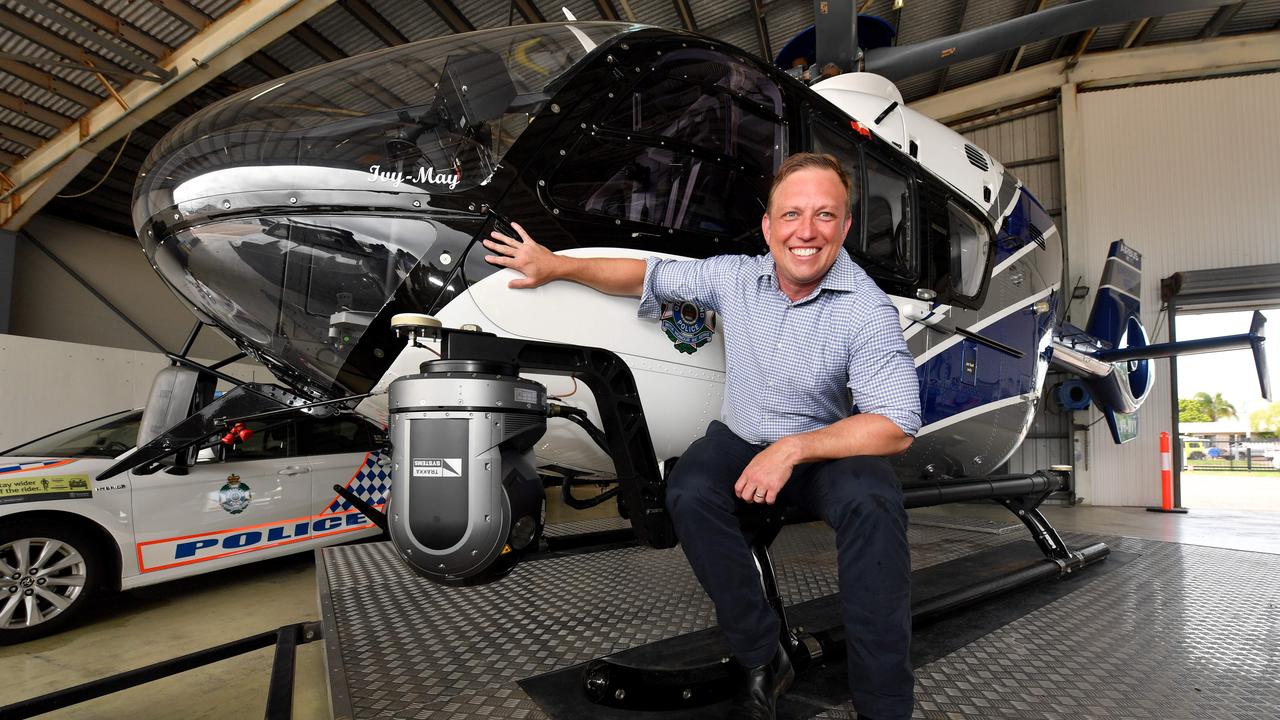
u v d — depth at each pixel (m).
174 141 1.24
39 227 6.14
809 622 1.58
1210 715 1.08
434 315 1.13
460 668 1.24
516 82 1.26
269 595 2.92
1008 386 2.35
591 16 5.36
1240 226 6.47
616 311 1.30
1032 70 7.26
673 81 1.43
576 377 1.18
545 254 1.17
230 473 3.00
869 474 1.03
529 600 1.71
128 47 4.21
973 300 2.22
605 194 1.33
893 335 1.10
